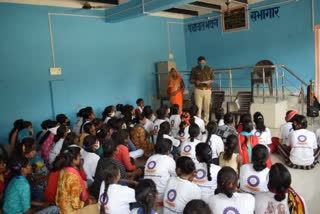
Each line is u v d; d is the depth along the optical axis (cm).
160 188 247
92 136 300
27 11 505
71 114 568
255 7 662
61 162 233
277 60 647
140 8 516
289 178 171
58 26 544
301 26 602
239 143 288
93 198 258
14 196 225
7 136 493
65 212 226
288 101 611
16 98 500
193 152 297
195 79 584
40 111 529
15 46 495
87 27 584
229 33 713
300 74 620
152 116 457
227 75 732
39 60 523
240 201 171
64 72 556
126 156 301
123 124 388
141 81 687
